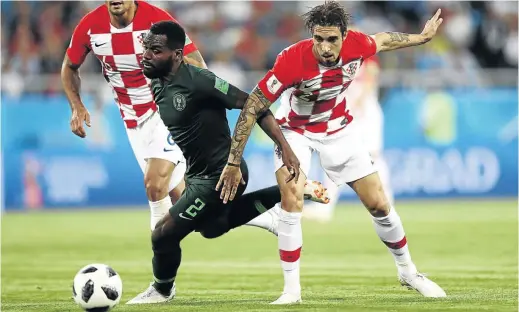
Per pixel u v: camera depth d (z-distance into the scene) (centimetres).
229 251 2088
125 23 1430
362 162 1262
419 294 1334
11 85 3052
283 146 1151
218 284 1531
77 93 1496
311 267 1756
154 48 1130
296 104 1247
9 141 3044
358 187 1270
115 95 1497
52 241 2305
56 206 3081
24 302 1341
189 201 1180
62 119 3055
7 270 1783
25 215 2961
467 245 2089
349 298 1295
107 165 3094
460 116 3125
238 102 1145
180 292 1421
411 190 3123
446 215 2738
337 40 1143
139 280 1606
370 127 2414
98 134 3080
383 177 2450
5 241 2316
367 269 1719
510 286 1427
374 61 2403
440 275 1589
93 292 1120
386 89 3108
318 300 1269
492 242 2136
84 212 3017
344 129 1266
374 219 1280
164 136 1448
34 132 3052
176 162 1459
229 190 1147
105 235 2419
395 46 1260
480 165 3139
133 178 3116
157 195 1447
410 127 3108
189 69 1147
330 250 2053
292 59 1174
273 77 1162
